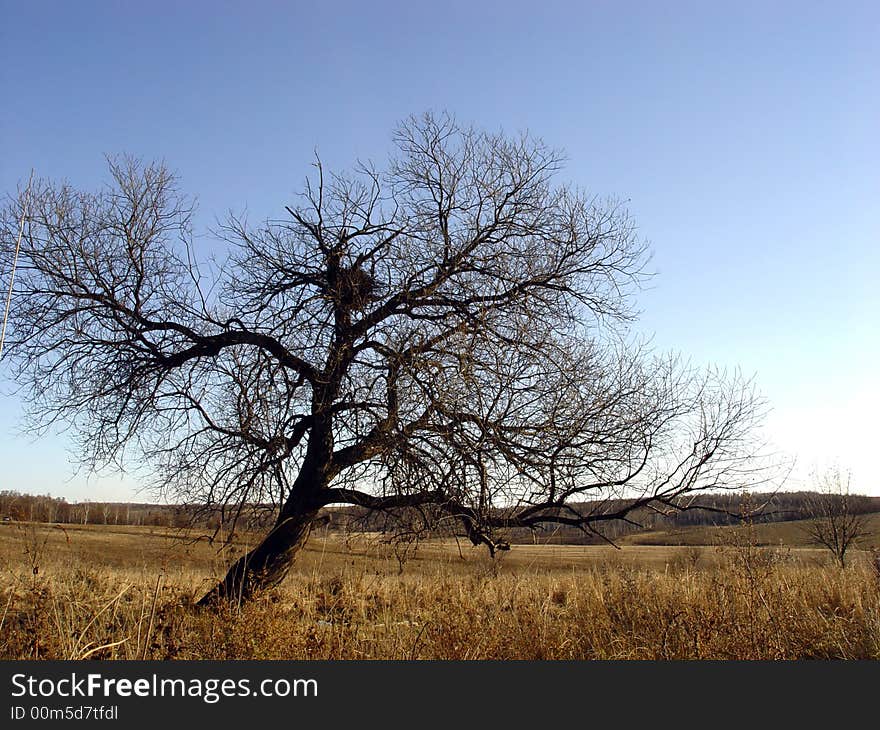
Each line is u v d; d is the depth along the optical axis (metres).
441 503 9.41
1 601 6.45
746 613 7.31
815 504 22.67
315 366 9.91
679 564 10.56
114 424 10.55
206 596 8.64
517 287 10.56
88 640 5.95
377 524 9.98
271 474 9.55
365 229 10.82
